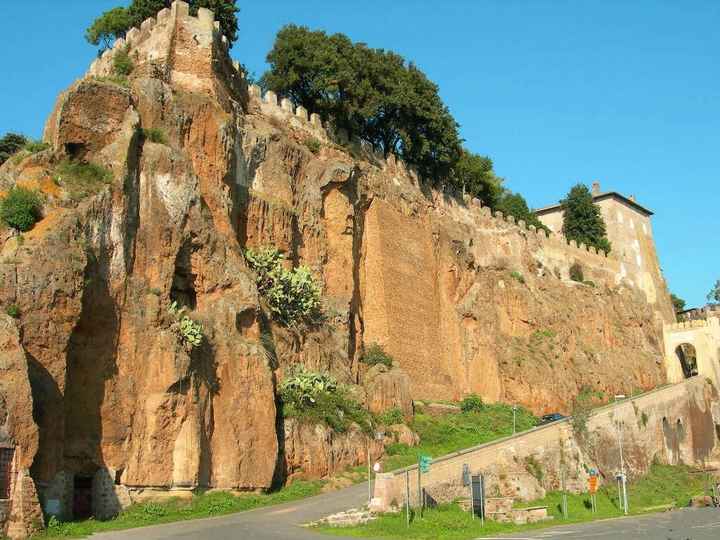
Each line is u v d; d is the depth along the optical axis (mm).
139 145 39312
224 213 43531
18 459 28031
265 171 50344
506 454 44594
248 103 53156
